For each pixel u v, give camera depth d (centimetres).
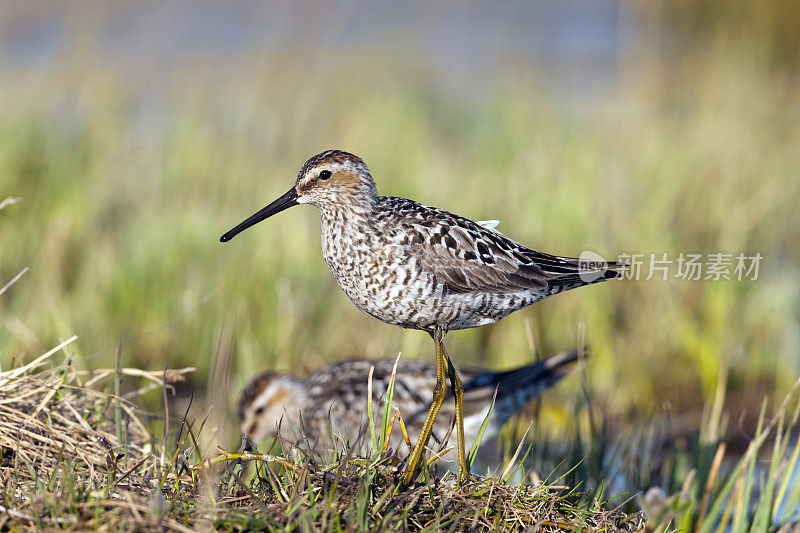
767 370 1292
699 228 1588
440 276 795
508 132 2005
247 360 1188
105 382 1009
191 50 2598
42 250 1354
